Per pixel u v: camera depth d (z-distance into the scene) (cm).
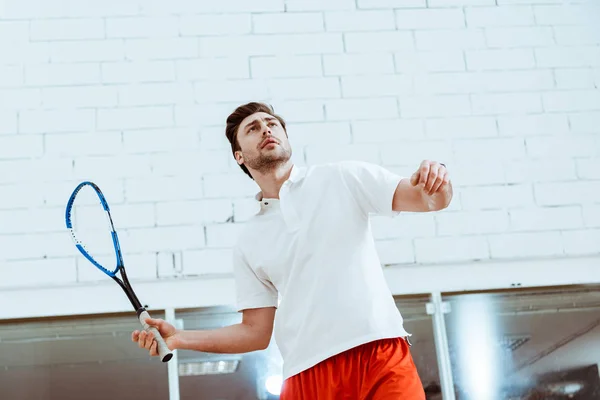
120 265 234
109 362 333
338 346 203
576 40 409
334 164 223
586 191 383
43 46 382
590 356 346
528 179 382
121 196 362
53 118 371
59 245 353
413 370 204
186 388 324
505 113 392
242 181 367
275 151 233
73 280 347
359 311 204
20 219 355
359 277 208
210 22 392
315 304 207
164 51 385
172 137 372
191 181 365
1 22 384
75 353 334
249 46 389
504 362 342
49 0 389
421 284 355
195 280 347
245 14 395
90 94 376
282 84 385
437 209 205
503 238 370
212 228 359
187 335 226
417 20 404
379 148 380
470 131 387
